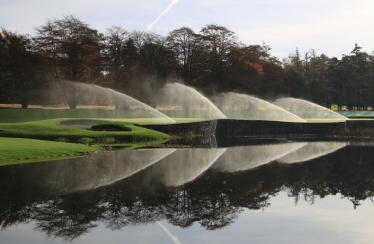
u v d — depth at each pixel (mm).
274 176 14109
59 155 18500
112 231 7863
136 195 10797
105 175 13633
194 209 9516
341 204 10109
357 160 18625
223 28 59406
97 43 53312
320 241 7336
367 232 7863
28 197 10383
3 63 49719
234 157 19469
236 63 60312
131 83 54000
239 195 11016
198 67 59875
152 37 57750
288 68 81750
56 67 54062
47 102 55562
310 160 18562
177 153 20734
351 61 84812
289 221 8586
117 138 27578
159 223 8406
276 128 40562
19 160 16703
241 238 7480
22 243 7148
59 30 51969
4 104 58438
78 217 8750
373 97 83062
